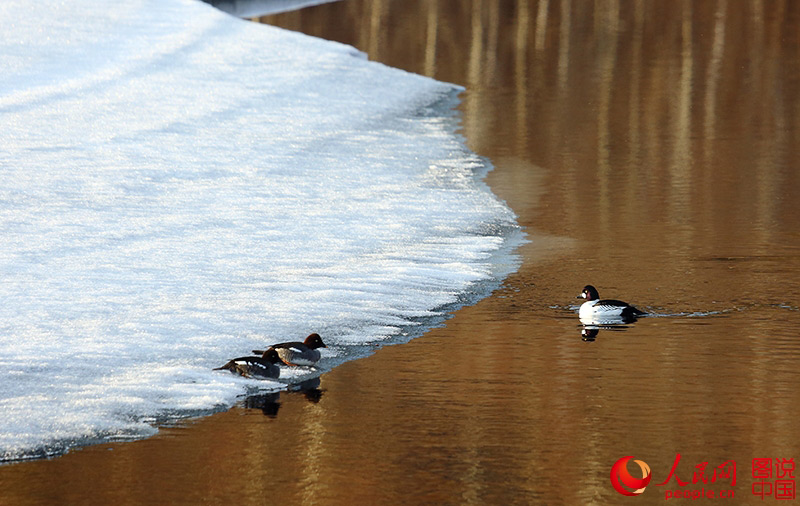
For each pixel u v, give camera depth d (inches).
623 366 719.1
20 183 1268.5
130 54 2153.1
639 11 3535.9
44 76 1955.0
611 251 1034.1
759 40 2844.5
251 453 587.8
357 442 601.9
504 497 535.5
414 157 1509.6
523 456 581.6
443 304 869.8
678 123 1796.3
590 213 1200.2
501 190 1321.4
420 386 687.7
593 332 794.8
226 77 2005.4
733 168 1450.5
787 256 1008.9
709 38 2896.2
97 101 1774.1
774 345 758.5
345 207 1213.7
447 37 2965.1
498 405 653.9
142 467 571.5
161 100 1804.9
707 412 639.1
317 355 721.6
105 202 1205.1
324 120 1739.7
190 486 549.3
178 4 2650.1
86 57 2117.4
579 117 1851.6
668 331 793.6
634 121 1813.5
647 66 2445.9
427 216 1179.9
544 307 861.2
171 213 1168.8
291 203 1228.5
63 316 810.2
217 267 961.5
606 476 557.9
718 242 1064.8
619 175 1409.9
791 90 2127.2
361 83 2055.9
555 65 2475.4
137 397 661.3
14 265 949.8
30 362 709.3
